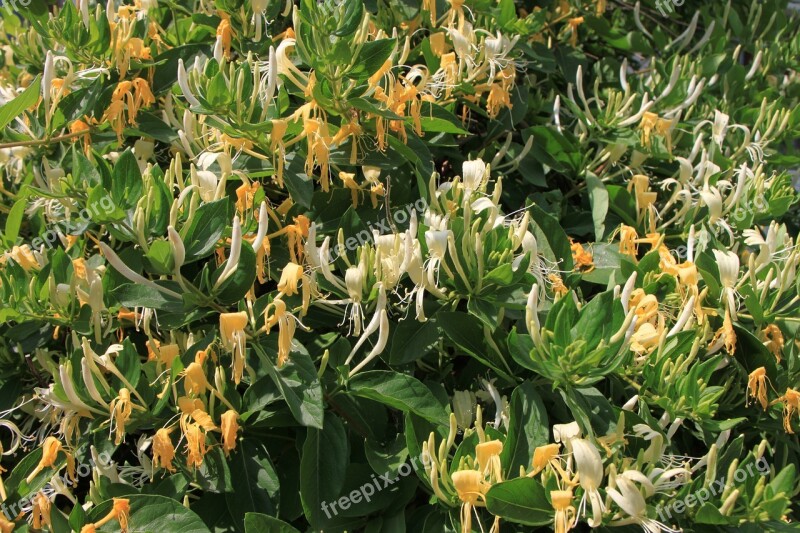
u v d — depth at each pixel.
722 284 0.73
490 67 0.78
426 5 0.79
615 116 0.83
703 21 1.06
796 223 0.98
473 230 0.67
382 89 0.72
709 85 0.94
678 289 0.73
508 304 0.68
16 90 0.85
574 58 0.93
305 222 0.70
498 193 0.70
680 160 0.80
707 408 0.68
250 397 0.67
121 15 0.77
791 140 0.92
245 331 0.67
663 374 0.69
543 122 0.89
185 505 0.67
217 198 0.68
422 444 0.67
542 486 0.63
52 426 0.72
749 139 0.86
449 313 0.69
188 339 0.69
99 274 0.72
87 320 0.70
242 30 0.78
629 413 0.67
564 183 0.90
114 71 0.76
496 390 0.69
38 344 0.73
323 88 0.69
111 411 0.66
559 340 0.64
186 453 0.67
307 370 0.66
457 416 0.69
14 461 0.76
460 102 0.83
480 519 0.65
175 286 0.67
